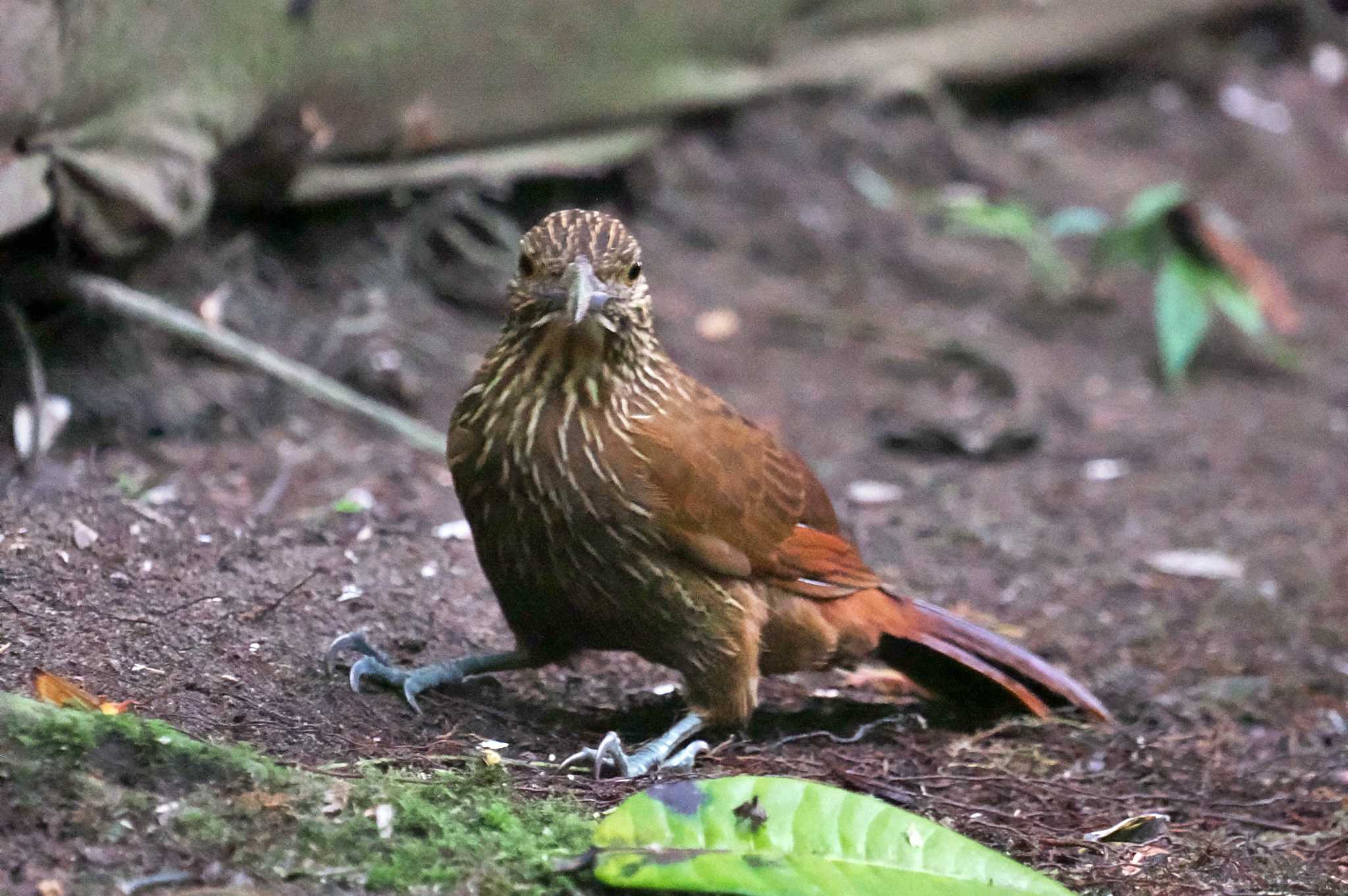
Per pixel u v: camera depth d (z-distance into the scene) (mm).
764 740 8484
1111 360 16891
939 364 15844
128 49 10703
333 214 13914
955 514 12781
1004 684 8609
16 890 5434
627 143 15883
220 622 8109
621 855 6090
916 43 18828
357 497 10820
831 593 8391
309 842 6000
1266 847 7695
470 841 6211
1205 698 9875
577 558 7508
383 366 12766
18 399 10641
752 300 16328
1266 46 22984
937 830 6422
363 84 12914
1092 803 8156
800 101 18156
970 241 18109
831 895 6051
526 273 7391
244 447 11484
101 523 9055
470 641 8953
